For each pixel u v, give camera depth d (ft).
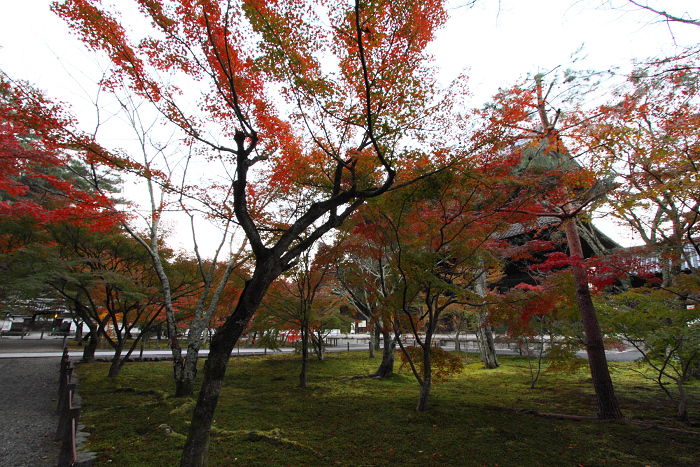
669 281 31.58
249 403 31.07
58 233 43.70
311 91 17.56
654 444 20.71
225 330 15.44
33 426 23.86
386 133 18.25
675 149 20.42
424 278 24.11
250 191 32.35
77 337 91.20
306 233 38.17
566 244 48.60
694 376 41.09
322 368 55.42
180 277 49.98
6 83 23.34
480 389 38.60
